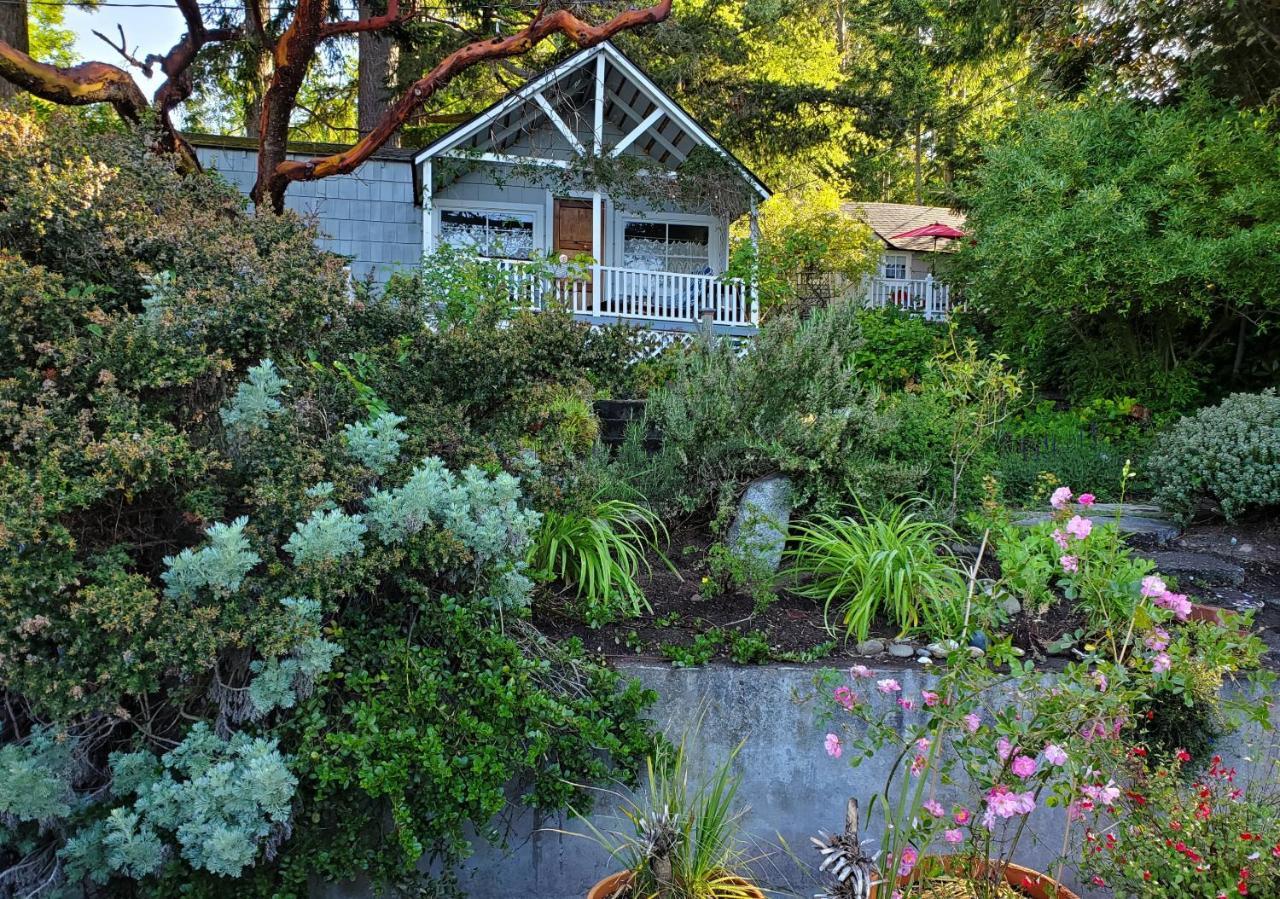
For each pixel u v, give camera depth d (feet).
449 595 10.30
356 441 10.09
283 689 8.47
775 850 10.80
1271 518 17.42
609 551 13.98
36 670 7.79
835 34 85.92
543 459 12.60
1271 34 30.17
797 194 68.23
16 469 8.25
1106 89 34.60
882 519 14.85
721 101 53.93
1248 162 28.58
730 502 14.75
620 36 52.21
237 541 8.31
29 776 7.82
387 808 9.37
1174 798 8.35
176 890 8.34
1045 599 11.69
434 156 39.19
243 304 10.23
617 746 9.91
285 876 8.61
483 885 10.32
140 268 10.66
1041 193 30.32
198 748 8.40
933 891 8.50
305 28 27.04
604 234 46.06
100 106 35.68
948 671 9.27
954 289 43.06
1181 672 8.39
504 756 9.32
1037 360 34.68
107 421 8.86
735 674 11.00
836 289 50.42
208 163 38.32
